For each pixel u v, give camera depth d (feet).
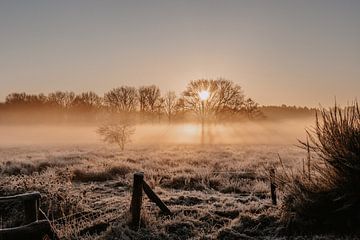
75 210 29.09
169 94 327.47
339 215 21.66
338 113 23.89
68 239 22.54
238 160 77.61
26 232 16.99
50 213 28.35
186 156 87.40
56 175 43.21
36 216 19.22
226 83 263.08
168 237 22.82
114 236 22.62
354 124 23.26
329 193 22.09
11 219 27.58
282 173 27.17
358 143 22.29
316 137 24.14
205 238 22.54
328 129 23.80
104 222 25.43
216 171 56.29
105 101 320.70
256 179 46.19
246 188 41.34
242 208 28.71
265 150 118.73
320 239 20.44
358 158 21.58
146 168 57.00
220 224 25.70
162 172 53.62
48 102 407.85
